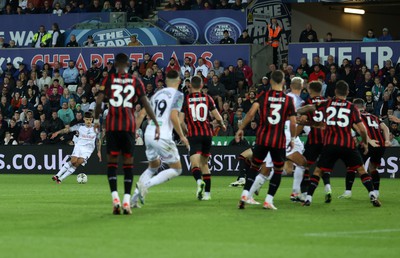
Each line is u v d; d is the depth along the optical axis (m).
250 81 59.34
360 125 28.00
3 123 58.03
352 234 21.02
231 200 30.97
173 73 27.41
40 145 54.56
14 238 19.95
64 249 18.27
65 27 68.81
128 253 17.75
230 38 63.47
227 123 52.53
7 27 70.25
